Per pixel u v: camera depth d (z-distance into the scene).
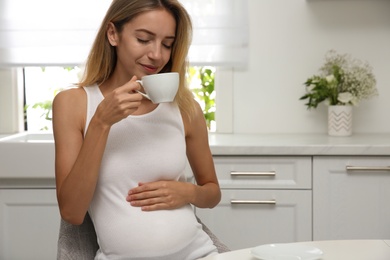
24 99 3.49
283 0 3.25
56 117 1.73
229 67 3.27
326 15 3.25
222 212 2.72
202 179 1.95
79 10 3.22
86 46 3.23
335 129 3.07
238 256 1.35
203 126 1.92
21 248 2.79
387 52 3.24
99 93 1.75
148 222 1.66
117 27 1.72
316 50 3.26
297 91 3.28
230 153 2.68
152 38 1.68
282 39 3.27
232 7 3.21
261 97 3.29
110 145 1.70
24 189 2.76
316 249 1.35
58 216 2.77
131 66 1.71
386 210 2.68
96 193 1.70
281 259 1.29
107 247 1.68
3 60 3.26
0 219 2.78
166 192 1.69
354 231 2.69
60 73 3.49
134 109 1.56
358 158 2.66
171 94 1.56
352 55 3.26
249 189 2.70
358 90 3.05
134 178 1.70
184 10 1.75
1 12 3.24
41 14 3.23
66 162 1.68
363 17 3.24
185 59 1.84
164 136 1.76
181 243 1.69
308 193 2.68
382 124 3.27
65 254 1.68
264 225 2.71
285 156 2.68
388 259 1.31
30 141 2.71
